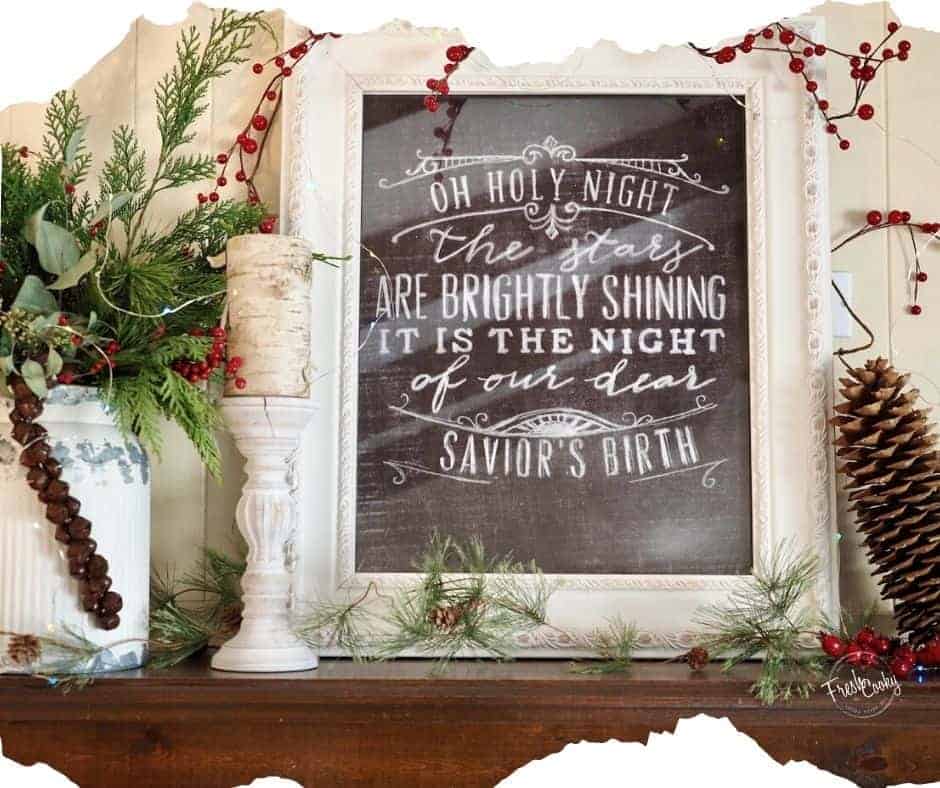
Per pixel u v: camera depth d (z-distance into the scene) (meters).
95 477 1.31
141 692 1.26
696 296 1.51
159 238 1.52
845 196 1.59
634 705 1.27
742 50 1.51
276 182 1.56
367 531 1.47
